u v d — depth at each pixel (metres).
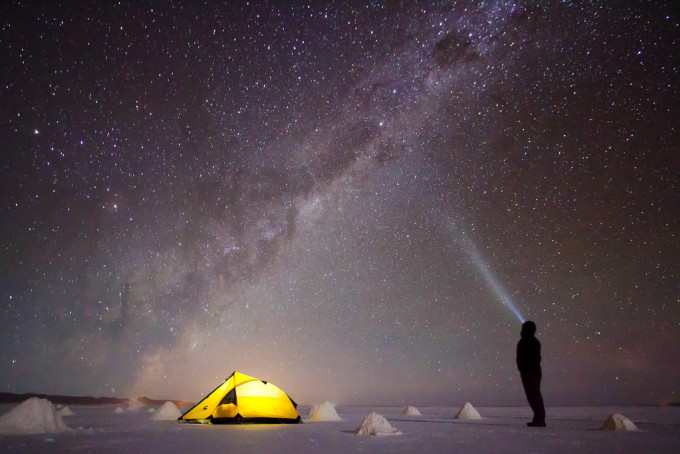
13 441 5.62
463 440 5.63
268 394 9.11
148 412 14.93
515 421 9.62
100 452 4.54
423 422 9.28
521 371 8.38
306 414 11.96
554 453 4.43
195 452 4.48
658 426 7.86
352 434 6.39
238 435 6.21
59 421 7.20
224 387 9.26
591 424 8.64
